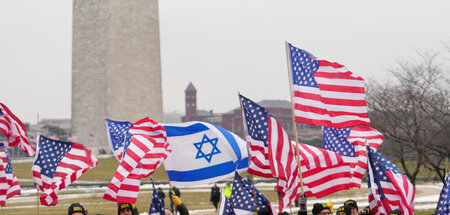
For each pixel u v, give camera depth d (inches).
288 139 949.2
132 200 975.0
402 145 2571.4
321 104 1064.8
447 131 2343.8
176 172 1057.5
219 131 1059.3
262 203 932.0
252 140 970.1
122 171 980.6
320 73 1064.2
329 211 869.2
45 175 1062.4
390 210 1012.5
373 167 1012.5
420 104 2428.6
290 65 1068.5
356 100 1066.1
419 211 2442.2
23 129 1091.3
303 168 1106.1
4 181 1042.1
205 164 1057.5
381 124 2534.5
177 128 1055.6
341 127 1064.8
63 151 1064.8
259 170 965.8
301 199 884.6
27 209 3014.3
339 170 1122.7
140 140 1002.7
